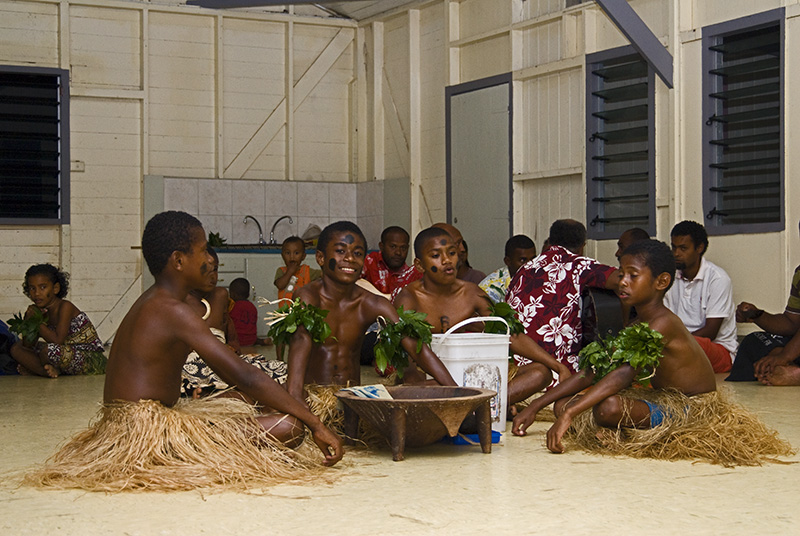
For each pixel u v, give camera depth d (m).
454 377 3.53
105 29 10.19
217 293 5.35
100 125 10.18
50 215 9.94
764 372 5.58
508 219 9.01
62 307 6.75
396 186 10.53
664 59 7.17
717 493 2.55
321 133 11.18
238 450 2.81
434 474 2.82
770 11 6.58
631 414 3.21
